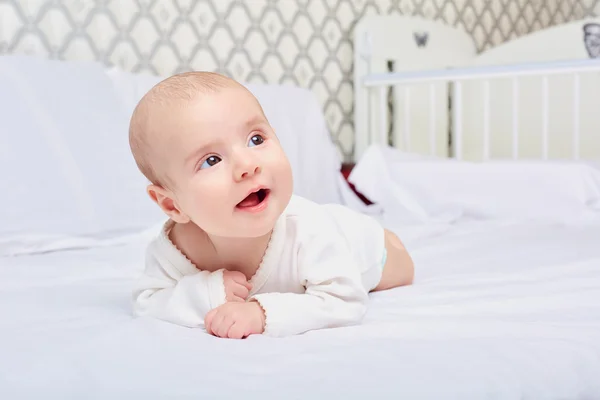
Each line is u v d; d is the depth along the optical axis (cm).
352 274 88
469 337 74
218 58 249
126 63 224
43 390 60
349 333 78
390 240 113
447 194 230
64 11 208
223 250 87
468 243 167
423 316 90
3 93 165
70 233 165
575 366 66
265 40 264
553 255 143
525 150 329
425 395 56
